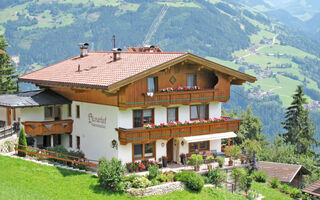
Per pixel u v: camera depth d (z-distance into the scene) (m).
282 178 45.59
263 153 61.03
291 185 47.44
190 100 35.62
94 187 29.23
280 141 70.50
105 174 29.22
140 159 34.22
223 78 37.69
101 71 35.78
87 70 37.53
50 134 37.56
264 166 49.19
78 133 37.75
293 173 46.41
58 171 31.34
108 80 32.09
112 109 33.38
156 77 34.03
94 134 35.69
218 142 39.03
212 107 38.25
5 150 34.75
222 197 31.48
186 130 35.53
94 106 35.53
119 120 32.91
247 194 34.62
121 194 28.88
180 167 35.19
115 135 33.19
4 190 24.80
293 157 59.50
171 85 35.00
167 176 31.70
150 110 34.66
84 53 44.47
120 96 32.38
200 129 36.41
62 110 38.50
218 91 37.34
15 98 38.00
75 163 33.16
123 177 29.70
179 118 36.19
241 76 37.94
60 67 42.34
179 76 35.56
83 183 29.72
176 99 34.78
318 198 38.06
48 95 39.00
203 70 37.19
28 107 36.62
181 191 30.83
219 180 34.09
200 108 37.72
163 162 35.19
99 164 31.66
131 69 33.53
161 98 33.91
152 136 33.62
